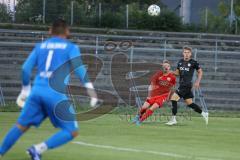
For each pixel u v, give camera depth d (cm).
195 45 7369
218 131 3534
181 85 3975
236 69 6412
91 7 8600
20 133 1764
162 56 6538
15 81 5806
